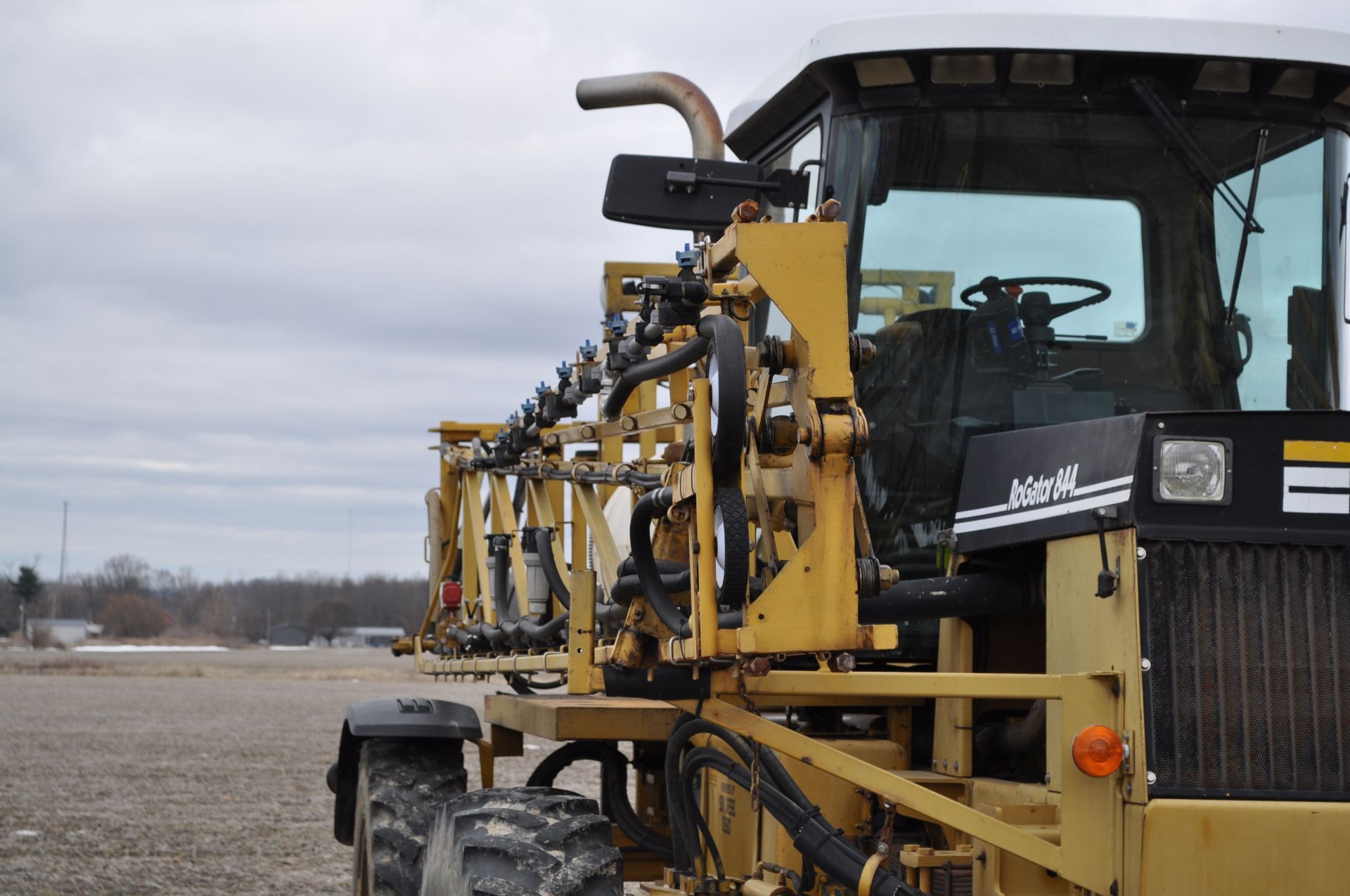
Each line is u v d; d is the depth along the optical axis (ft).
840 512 10.55
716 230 13.75
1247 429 10.92
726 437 10.47
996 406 14.39
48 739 74.95
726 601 10.53
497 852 13.12
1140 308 14.44
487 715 21.81
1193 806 10.41
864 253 14.51
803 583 10.48
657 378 13.73
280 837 40.24
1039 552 12.69
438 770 19.74
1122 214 14.49
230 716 96.53
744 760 13.04
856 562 10.62
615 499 21.40
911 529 14.37
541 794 14.78
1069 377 14.40
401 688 149.89
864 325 14.49
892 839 13.33
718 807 15.92
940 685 11.27
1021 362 14.43
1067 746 10.71
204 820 43.75
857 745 13.84
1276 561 10.85
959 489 14.28
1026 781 12.69
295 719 94.27
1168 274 14.44
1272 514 10.89
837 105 14.75
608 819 14.03
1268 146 14.51
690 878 14.03
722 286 12.03
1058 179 14.49
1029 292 14.44
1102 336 14.44
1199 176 14.46
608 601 16.25
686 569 12.26
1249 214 14.42
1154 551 10.77
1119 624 10.84
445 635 22.47
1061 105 14.47
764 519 12.13
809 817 12.17
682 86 17.22
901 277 14.51
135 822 43.16
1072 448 11.70
